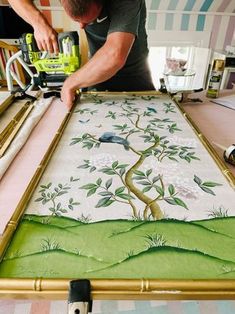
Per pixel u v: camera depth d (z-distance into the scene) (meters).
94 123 0.72
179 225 0.39
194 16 2.40
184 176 0.50
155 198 0.44
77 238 0.37
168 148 0.60
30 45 0.97
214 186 0.47
